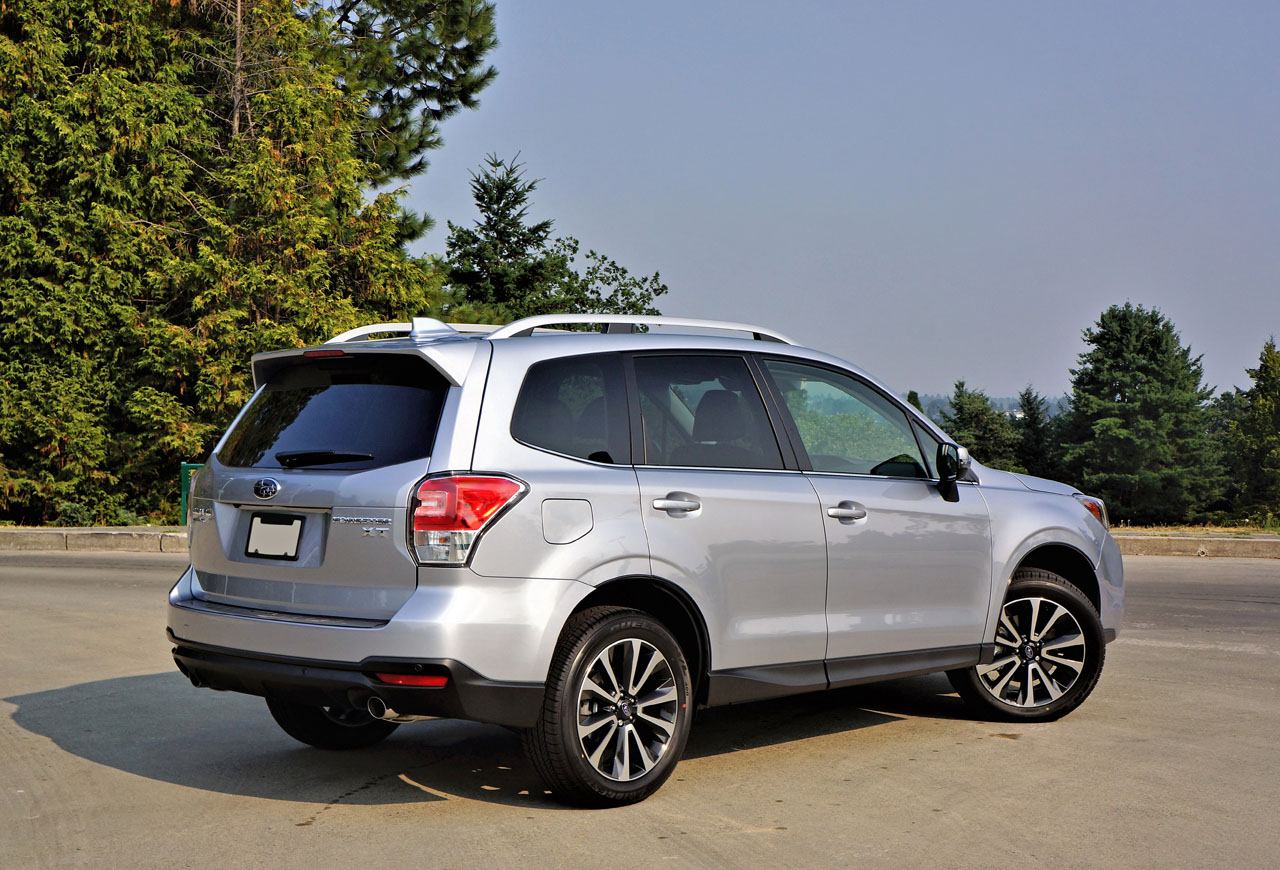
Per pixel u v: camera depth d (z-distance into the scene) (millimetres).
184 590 5254
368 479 4633
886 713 6684
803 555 5434
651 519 4973
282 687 4719
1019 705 6430
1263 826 4586
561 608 4645
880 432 6066
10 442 20203
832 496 5605
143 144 20703
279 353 5191
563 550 4688
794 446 5637
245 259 21141
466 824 4633
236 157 21734
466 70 32719
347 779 5305
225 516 5090
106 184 20312
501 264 35312
